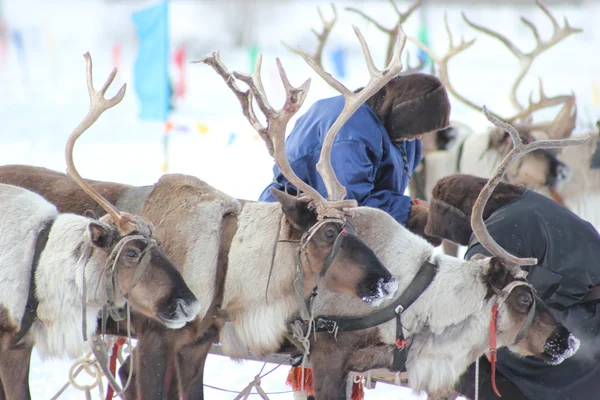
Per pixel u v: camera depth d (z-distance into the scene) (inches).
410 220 663.1
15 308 506.6
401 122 645.3
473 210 525.7
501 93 3026.6
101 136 2289.6
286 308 527.5
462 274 536.1
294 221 517.3
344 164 617.9
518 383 541.3
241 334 534.3
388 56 1312.7
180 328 521.3
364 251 508.7
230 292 532.4
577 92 3009.4
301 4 5949.8
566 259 545.6
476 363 538.0
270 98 3065.9
